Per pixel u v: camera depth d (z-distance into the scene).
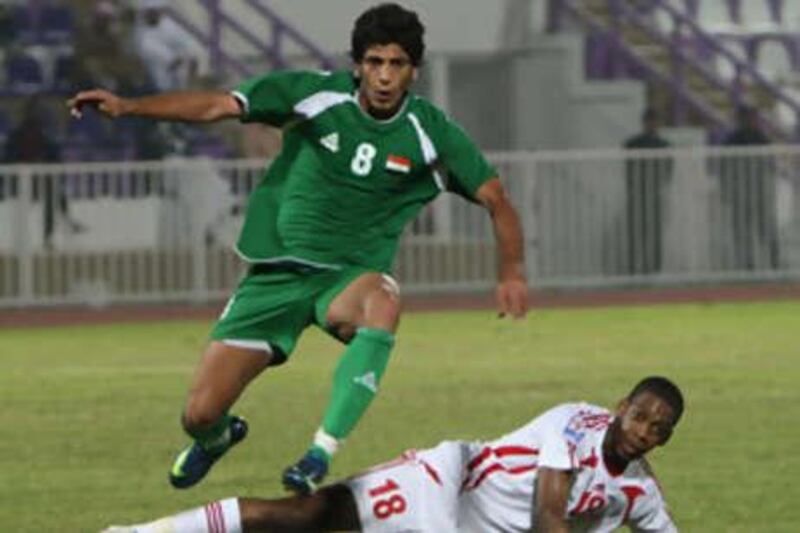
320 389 50.59
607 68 87.19
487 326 64.88
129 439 43.09
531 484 26.09
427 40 83.38
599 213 74.62
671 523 26.28
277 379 52.53
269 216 27.59
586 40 86.81
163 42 82.50
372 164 27.16
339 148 27.11
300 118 27.11
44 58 80.62
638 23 88.25
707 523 34.16
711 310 69.19
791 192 75.75
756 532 33.50
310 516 26.53
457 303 71.81
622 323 65.19
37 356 58.41
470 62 84.94
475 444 26.70
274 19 82.12
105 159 79.56
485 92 85.06
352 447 41.56
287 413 46.56
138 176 71.56
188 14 83.56
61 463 40.31
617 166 74.75
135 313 70.19
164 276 71.81
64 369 55.16
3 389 51.03
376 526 26.38
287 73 27.12
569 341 60.25
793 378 51.56
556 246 74.50
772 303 71.50
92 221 71.31
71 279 71.19
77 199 71.25
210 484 37.81
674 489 37.00
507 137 84.75
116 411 47.03
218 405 27.77
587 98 84.38
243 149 80.62
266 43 84.00
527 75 84.44
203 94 26.69
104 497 36.75
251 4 82.56
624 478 25.83
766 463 39.56
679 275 75.19
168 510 35.53
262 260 27.55
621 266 74.88
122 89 80.62
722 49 87.50
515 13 84.50
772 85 87.81
